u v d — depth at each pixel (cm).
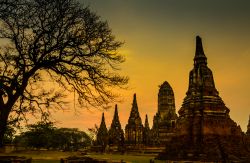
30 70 1582
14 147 6425
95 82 1764
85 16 1786
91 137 12094
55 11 1703
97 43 1800
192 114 4003
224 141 3666
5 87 1494
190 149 3684
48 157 4425
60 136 9912
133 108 8800
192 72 4350
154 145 6994
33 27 1669
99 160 2244
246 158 3500
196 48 4453
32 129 7506
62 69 1697
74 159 2223
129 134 8419
